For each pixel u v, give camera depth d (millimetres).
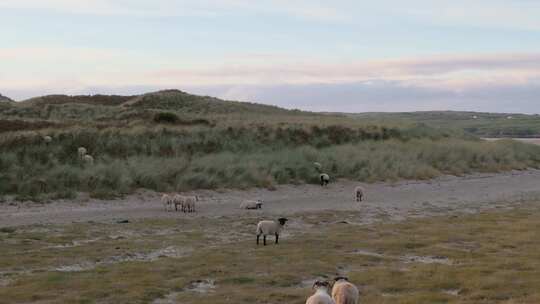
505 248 22203
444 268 18453
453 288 16344
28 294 14805
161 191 37219
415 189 44156
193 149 47688
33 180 34625
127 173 37812
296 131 57438
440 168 53938
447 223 28594
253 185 41094
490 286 16141
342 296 12656
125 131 48344
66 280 16406
